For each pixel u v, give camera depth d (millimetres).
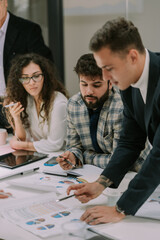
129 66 1066
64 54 3168
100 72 1514
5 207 1264
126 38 1030
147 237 1030
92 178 1502
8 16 2637
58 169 1633
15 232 1082
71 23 3094
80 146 1804
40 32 2734
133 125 1324
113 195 1263
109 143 1686
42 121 2086
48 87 2043
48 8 3053
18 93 2119
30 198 1346
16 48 2631
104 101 1643
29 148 2025
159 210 1179
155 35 2865
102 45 1035
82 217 1144
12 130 2508
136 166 1616
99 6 2988
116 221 1118
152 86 1109
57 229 1086
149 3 2828
